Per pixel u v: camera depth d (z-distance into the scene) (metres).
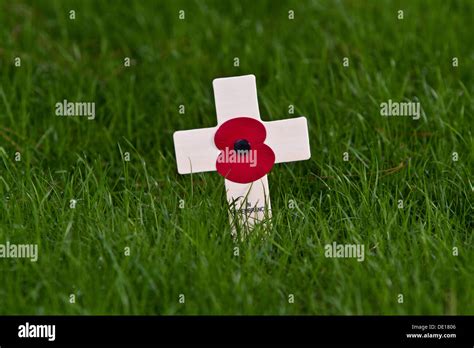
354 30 15.17
